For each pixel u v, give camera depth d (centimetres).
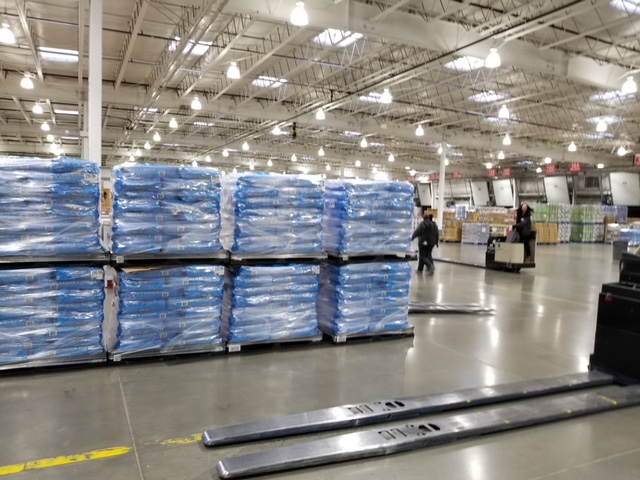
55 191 475
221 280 539
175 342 519
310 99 1764
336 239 610
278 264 578
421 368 518
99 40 723
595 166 2877
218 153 3145
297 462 311
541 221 2577
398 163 3044
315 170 3803
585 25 1023
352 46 1203
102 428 359
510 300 934
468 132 2228
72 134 2308
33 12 1031
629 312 474
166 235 522
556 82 1422
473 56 1024
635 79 1251
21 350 463
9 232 461
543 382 468
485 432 367
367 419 379
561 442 358
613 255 1755
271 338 562
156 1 939
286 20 862
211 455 326
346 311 600
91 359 486
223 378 470
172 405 404
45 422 366
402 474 310
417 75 1344
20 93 1465
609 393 442
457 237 2592
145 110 1797
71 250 483
